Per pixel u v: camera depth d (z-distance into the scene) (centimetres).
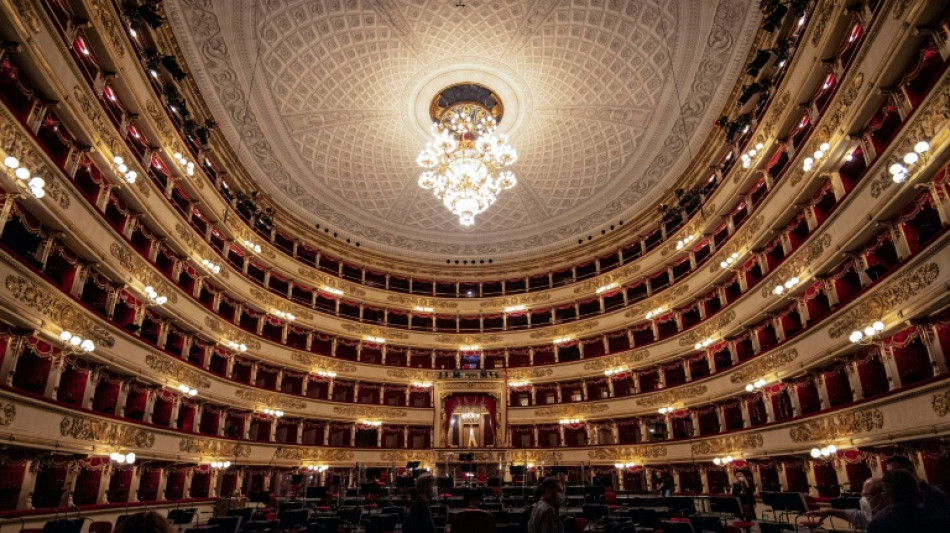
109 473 1816
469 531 842
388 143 3278
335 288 3784
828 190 1886
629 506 1711
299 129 3017
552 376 3719
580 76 2808
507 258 4256
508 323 4178
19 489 1426
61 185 1534
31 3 1325
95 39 1673
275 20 2409
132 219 2056
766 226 2262
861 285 1708
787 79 2020
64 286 1691
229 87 2619
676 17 2366
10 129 1289
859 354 1731
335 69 2742
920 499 468
